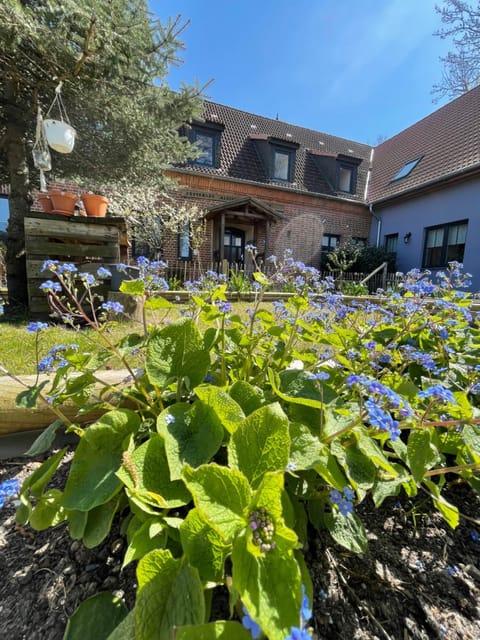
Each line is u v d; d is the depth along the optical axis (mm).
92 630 663
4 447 1299
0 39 2979
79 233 3547
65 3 2980
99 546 907
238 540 548
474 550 934
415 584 830
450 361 1458
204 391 868
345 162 10938
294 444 793
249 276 7082
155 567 625
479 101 9477
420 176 9320
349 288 6520
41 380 1377
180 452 805
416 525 1006
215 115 10344
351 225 10961
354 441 902
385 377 1324
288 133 11477
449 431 1011
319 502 885
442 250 8609
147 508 717
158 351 1040
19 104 3840
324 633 713
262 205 8617
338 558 884
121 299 2832
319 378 962
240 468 724
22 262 4016
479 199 7574
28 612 750
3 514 1033
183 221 7801
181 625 548
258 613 488
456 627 737
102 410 1389
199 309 1497
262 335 1382
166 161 5418
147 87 4223
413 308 1400
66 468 1246
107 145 4652
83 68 3555
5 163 4516
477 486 958
